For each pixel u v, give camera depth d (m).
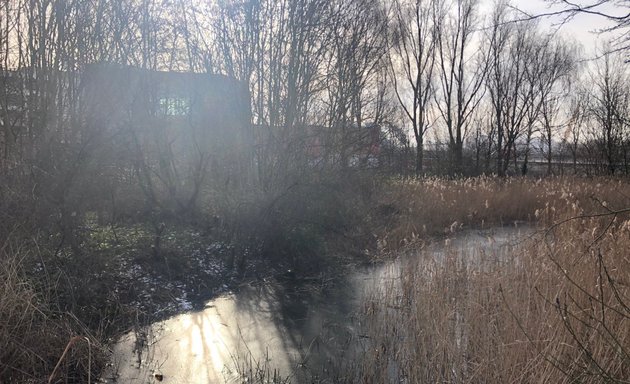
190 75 11.57
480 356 5.16
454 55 30.89
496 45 31.33
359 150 12.66
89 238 8.19
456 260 7.64
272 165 11.38
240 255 9.99
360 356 6.03
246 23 11.75
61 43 9.71
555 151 33.19
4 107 8.74
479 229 13.61
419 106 30.72
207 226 10.61
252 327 7.07
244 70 11.87
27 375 5.02
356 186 12.29
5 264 5.59
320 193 10.95
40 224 7.02
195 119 11.62
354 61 12.74
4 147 8.25
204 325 7.07
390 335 6.18
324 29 12.20
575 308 5.14
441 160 28.70
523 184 17.25
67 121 9.18
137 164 10.42
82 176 7.93
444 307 6.01
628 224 6.87
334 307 7.92
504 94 32.06
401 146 17.17
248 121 11.89
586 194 15.05
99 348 5.52
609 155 26.52
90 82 9.39
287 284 9.05
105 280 7.41
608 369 4.25
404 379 5.42
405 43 29.05
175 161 11.91
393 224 12.23
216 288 8.64
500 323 5.49
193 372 5.64
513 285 6.03
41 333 5.31
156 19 11.14
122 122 10.05
